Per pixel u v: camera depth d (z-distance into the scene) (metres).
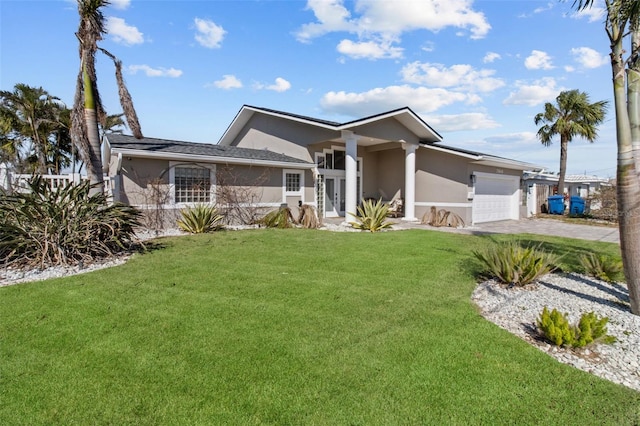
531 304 4.94
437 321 4.21
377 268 6.81
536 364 3.24
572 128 22.14
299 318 4.26
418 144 16.84
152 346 3.51
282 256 7.72
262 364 3.18
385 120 15.13
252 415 2.51
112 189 10.82
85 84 8.64
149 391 2.78
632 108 4.43
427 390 2.82
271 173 14.61
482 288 5.66
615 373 3.20
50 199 6.67
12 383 2.88
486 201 17.48
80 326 3.96
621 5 4.20
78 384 2.87
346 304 4.77
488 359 3.32
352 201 14.27
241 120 18.97
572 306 4.86
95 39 8.70
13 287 5.30
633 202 4.42
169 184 11.91
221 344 3.56
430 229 13.91
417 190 17.78
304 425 2.41
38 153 20.81
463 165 15.77
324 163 17.38
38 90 20.72
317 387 2.84
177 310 4.46
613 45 4.42
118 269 6.41
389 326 4.05
